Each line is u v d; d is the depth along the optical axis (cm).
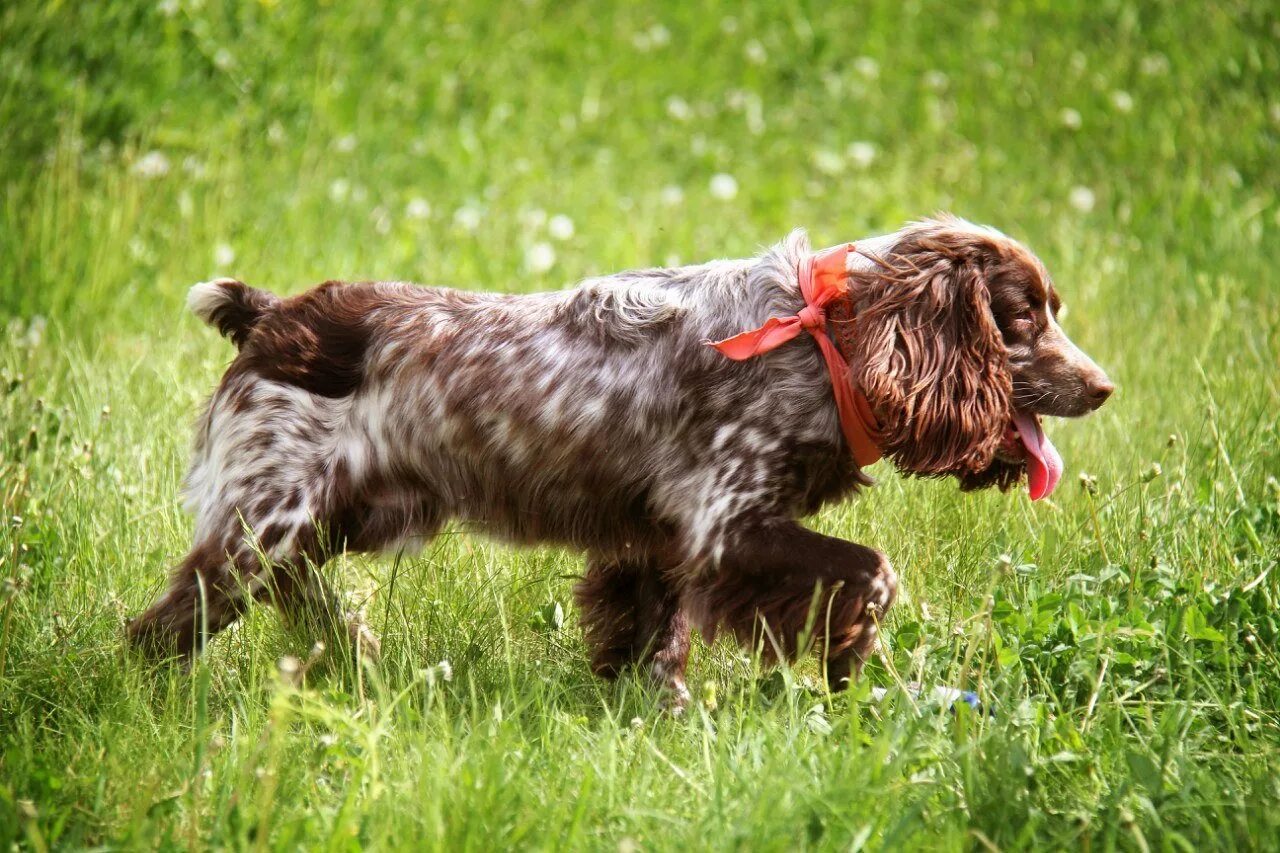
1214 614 515
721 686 538
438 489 541
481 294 551
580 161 1355
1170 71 1516
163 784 409
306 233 1058
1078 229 1176
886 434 500
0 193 1009
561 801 386
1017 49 1592
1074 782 418
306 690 486
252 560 522
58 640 509
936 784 402
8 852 364
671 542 530
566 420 520
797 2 1695
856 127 1454
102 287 916
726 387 509
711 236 1141
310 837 384
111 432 696
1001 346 511
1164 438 704
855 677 498
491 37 1540
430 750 417
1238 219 1164
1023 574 566
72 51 1209
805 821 380
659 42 1606
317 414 531
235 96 1246
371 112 1320
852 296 506
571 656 564
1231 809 395
